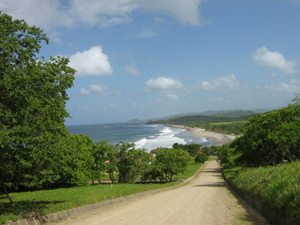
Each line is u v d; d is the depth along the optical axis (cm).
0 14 1016
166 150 3919
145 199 1695
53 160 1077
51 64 1162
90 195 1562
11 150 963
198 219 929
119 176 3556
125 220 934
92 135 17238
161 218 959
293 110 2567
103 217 1015
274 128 2466
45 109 991
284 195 779
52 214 992
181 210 1147
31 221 883
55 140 1072
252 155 2756
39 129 998
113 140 12900
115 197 1598
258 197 1115
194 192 2150
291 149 2698
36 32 1115
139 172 3575
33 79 987
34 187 2667
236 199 1541
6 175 1186
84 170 2575
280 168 1288
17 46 949
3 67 891
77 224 895
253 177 1551
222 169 6281
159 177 3869
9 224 809
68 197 1539
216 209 1159
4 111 885
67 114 1150
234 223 843
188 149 9525
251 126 2575
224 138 15400
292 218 671
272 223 820
